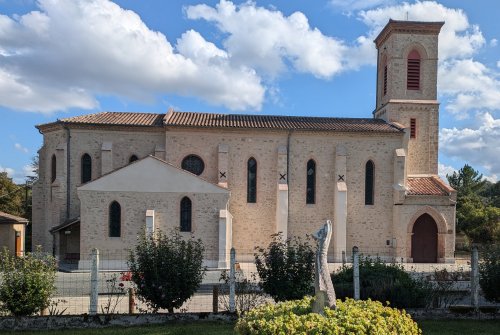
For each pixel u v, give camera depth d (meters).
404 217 37.72
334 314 10.55
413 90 42.34
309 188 38.56
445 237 37.69
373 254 38.28
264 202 37.91
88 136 37.12
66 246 35.75
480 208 59.03
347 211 38.47
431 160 41.97
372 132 38.19
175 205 32.41
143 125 37.03
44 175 39.03
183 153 37.34
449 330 15.48
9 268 16.80
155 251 17.50
